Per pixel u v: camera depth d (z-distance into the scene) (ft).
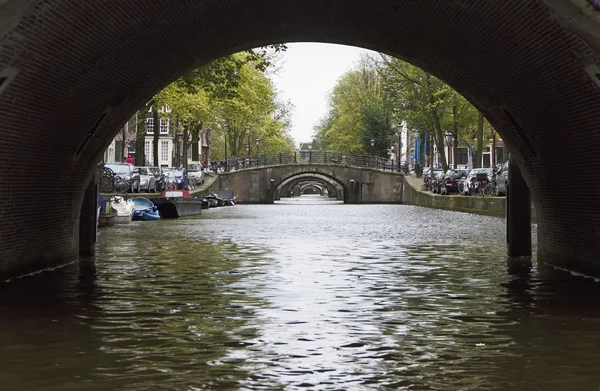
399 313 35.55
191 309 36.52
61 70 40.42
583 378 24.36
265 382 23.89
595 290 42.27
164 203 129.49
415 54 54.75
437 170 207.92
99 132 53.52
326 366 25.86
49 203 50.19
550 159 49.39
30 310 35.99
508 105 49.88
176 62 53.67
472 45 45.80
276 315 35.01
